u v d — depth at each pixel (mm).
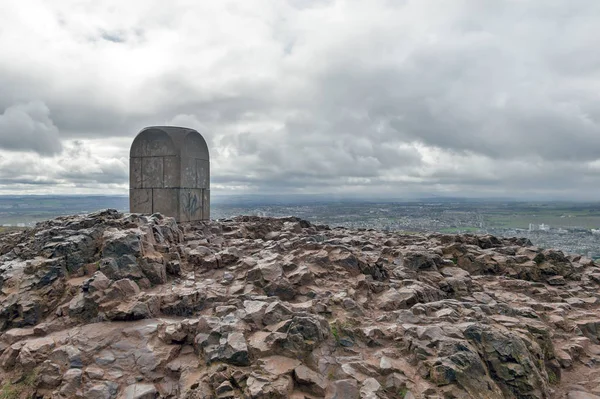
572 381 9367
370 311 10266
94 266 11117
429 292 11586
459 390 7375
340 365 7902
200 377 7680
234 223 19469
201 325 8812
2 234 16250
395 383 7457
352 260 12352
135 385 7816
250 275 11266
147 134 18578
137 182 18828
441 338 8359
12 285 10438
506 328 9398
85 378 7875
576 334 11016
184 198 18453
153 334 9039
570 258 18812
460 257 15898
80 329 9188
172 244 13797
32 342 8695
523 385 8125
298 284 11008
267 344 8070
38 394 7766
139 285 10891
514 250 17266
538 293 13641
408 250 14930
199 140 19469
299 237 16641
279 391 6980
